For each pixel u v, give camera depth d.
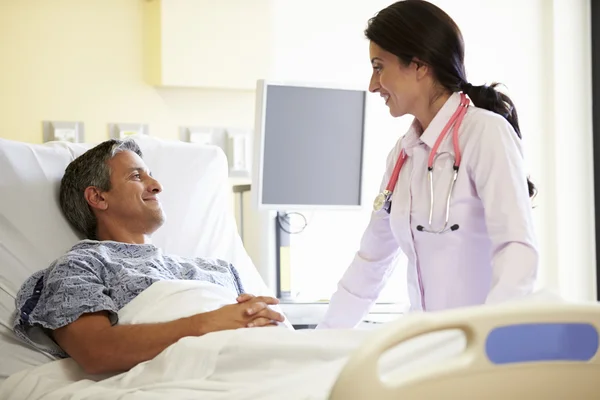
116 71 3.79
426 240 2.24
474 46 4.34
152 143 2.90
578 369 1.29
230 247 2.95
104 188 2.49
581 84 4.47
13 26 3.63
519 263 2.01
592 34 4.48
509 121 2.22
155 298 2.20
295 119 3.57
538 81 4.46
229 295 2.31
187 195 2.89
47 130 3.69
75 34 3.73
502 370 1.25
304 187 3.61
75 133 3.71
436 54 2.16
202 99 3.95
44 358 2.27
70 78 3.72
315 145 3.61
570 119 4.46
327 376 1.71
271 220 3.98
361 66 4.18
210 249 2.88
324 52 4.11
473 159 2.15
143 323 2.14
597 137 4.47
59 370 2.15
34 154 2.57
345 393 1.16
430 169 2.21
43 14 3.67
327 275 4.22
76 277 2.19
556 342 1.28
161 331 2.06
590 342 1.29
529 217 2.06
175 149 2.93
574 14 4.46
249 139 4.02
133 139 2.88
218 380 1.90
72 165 2.54
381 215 2.41
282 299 3.59
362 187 3.69
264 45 3.99
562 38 4.45
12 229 2.44
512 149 2.10
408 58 2.16
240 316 2.08
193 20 3.84
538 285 4.47
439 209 2.19
